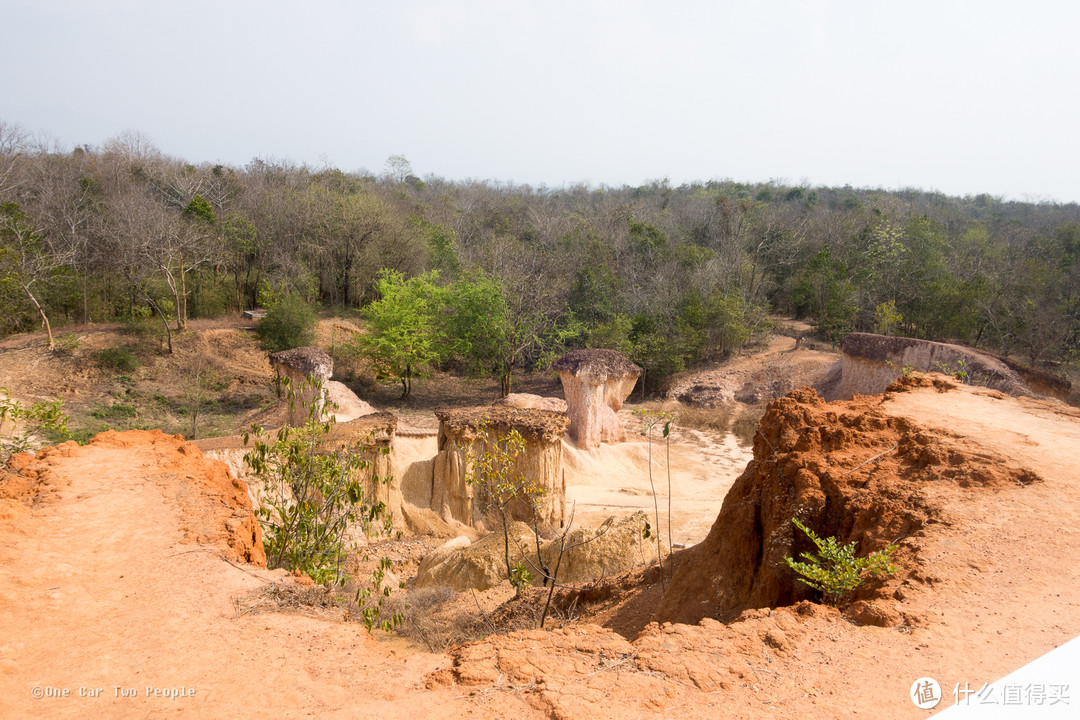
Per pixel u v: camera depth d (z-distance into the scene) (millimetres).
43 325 40094
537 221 66250
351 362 41938
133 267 40594
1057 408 10828
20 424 20938
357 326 45531
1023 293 40906
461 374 44688
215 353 38750
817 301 48250
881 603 5613
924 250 46906
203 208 45250
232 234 47625
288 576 6785
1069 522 6871
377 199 53031
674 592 8891
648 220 66938
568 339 45469
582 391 27672
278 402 30969
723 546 8781
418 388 41469
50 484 8570
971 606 5531
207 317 45031
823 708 4293
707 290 43875
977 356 28781
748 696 4441
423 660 5137
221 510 8141
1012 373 27281
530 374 44750
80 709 4398
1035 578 5918
